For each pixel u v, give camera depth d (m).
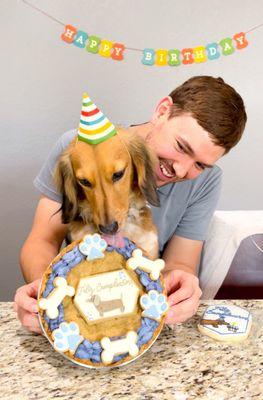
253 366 1.04
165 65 2.48
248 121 2.58
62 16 2.40
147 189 1.17
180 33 2.45
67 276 1.03
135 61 2.47
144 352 1.04
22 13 2.39
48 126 2.54
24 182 2.60
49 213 1.48
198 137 1.29
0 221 2.63
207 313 1.22
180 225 1.64
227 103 1.29
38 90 2.49
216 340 1.14
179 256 1.63
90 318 1.02
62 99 2.51
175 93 1.37
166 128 1.34
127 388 0.97
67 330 0.99
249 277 1.90
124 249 1.08
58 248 1.52
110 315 1.03
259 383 0.98
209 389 0.96
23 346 1.12
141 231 1.22
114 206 1.06
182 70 2.50
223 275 1.87
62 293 1.01
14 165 2.58
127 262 1.06
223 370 1.03
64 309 1.02
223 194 2.67
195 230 1.63
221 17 2.44
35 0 2.38
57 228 1.49
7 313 1.28
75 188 1.14
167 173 1.41
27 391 0.96
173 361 1.06
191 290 1.19
